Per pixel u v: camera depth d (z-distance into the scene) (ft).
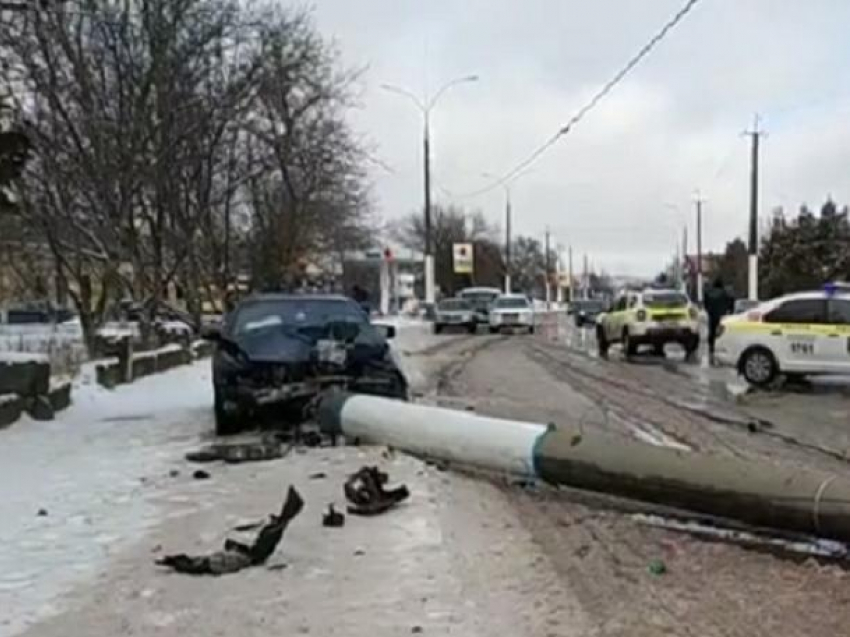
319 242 150.41
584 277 494.18
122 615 22.47
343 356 48.34
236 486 36.27
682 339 110.01
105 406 60.80
